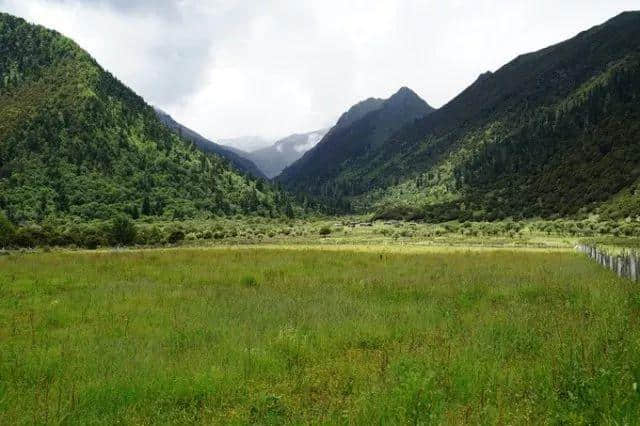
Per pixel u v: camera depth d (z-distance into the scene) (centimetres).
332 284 1577
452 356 689
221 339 845
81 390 594
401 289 1456
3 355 737
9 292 1455
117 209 18025
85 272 2003
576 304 1086
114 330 935
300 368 689
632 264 1549
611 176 17450
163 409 564
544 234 11356
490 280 1633
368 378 626
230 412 548
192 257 2794
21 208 16488
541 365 639
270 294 1350
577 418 474
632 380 548
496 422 475
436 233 11981
